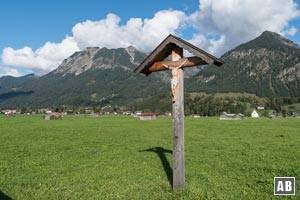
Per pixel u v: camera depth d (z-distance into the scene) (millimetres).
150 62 15484
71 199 13984
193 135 50438
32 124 92812
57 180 17703
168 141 41219
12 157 26531
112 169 20719
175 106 14383
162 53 15203
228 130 63531
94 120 128625
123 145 36188
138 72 16125
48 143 38219
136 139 44031
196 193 14180
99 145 36031
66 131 61219
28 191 15453
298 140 41750
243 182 16641
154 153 28766
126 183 16656
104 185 16328
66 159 25359
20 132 58438
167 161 23875
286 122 110062
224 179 17359
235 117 160875
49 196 14484
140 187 15688
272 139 43344
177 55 14656
